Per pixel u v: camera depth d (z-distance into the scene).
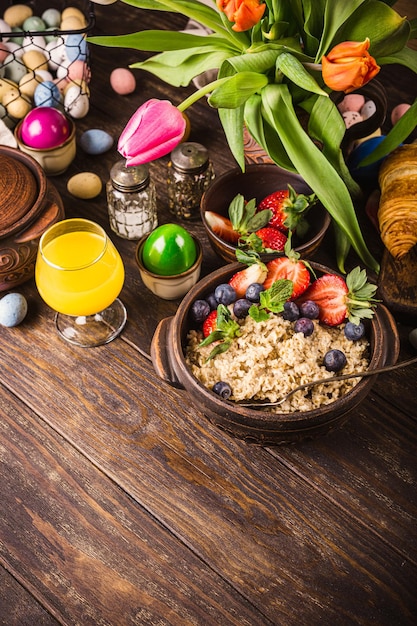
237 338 0.76
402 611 0.71
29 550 0.74
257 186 0.87
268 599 0.72
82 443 0.79
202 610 0.71
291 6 0.79
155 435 0.79
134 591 0.72
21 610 0.71
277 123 0.80
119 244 0.91
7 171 0.85
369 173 0.92
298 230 0.85
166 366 0.74
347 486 0.77
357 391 0.70
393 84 1.03
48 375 0.83
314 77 0.81
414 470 0.77
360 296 0.74
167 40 0.84
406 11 1.06
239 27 0.73
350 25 0.77
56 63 0.99
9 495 0.76
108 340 0.84
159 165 0.96
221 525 0.75
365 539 0.74
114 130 0.99
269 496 0.76
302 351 0.75
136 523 0.75
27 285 0.88
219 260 0.89
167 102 0.71
